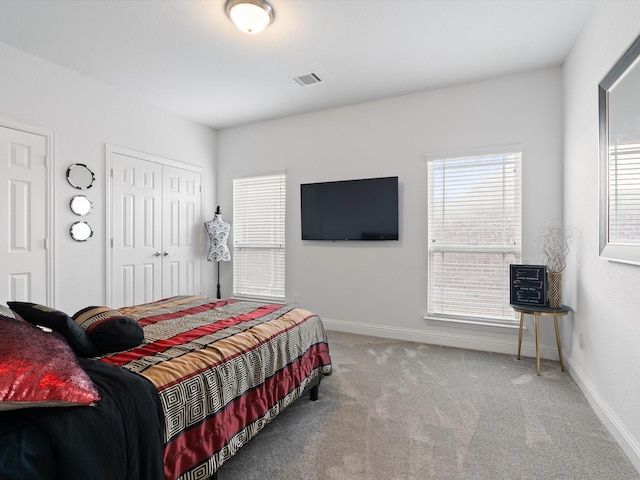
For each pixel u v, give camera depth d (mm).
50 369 978
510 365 2875
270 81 3316
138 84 3371
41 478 876
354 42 2658
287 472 1551
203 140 4562
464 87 3367
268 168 4414
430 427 1927
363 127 3844
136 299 3646
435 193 3520
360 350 3277
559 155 3014
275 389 1788
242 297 4641
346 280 3947
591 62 2264
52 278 2906
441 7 2254
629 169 1666
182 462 1222
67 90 3039
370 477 1521
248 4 2148
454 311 3434
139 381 1177
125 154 3543
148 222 3797
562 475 1538
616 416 1831
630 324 1697
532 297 2820
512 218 3203
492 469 1574
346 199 3885
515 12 2303
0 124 2596
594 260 2195
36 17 2330
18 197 2707
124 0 2170
